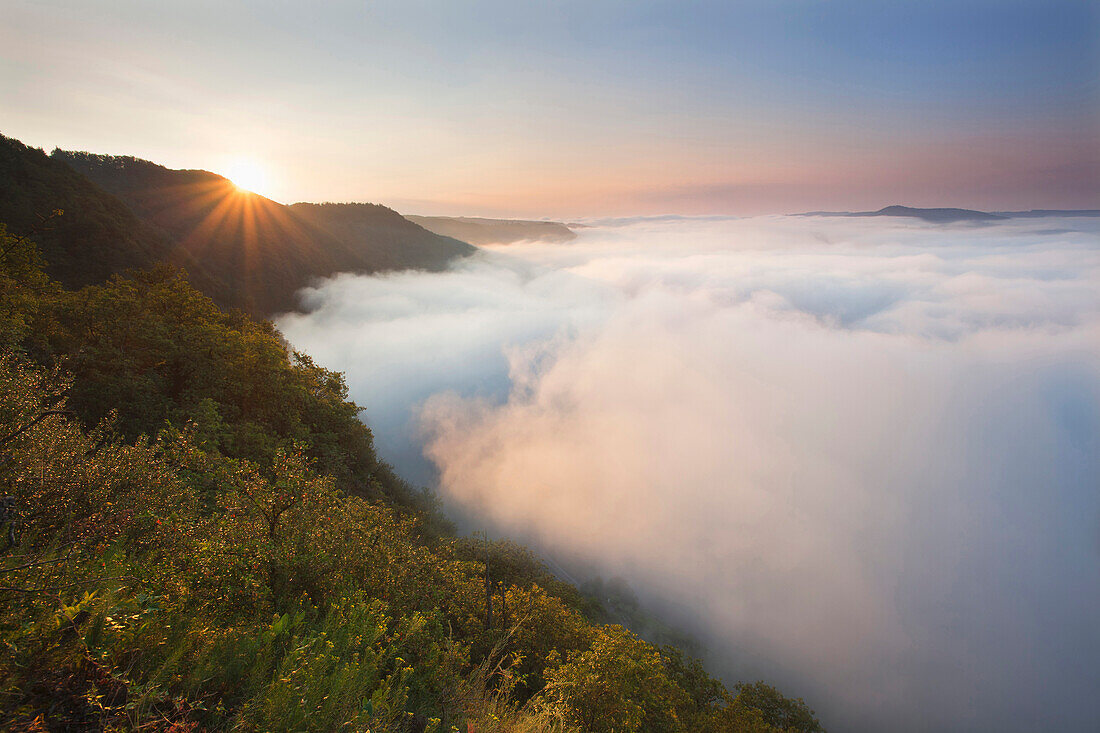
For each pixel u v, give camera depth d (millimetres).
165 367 25047
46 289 27516
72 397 16625
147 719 2689
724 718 16125
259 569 5637
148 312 26359
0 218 60406
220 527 6203
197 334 26891
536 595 13938
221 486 7371
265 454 21312
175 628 3541
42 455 5105
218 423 19922
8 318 17703
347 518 7570
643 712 7848
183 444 8164
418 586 8742
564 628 13352
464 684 5598
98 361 19766
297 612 5074
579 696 7309
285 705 3170
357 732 3383
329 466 28594
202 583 4859
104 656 2803
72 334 22469
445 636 7988
